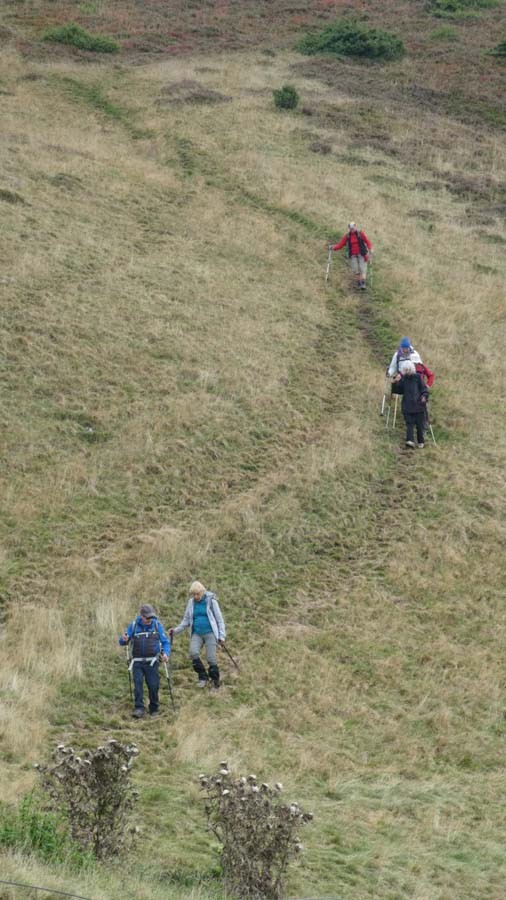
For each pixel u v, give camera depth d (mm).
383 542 24406
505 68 70312
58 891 10039
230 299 35438
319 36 72938
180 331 32062
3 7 76000
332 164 51219
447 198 49750
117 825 12562
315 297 37219
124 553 22125
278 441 27891
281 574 22750
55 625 19266
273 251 40219
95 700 17750
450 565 23438
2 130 47594
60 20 74000
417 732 17953
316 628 20891
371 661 19906
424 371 28625
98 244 37188
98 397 27797
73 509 23453
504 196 51031
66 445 25609
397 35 76312
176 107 56656
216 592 21500
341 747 17234
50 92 57781
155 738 16719
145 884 11555
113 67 64812
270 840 12102
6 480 23781
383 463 27719
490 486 26672
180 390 29047
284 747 16891
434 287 38938
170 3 81250
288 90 58031
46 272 33562
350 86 64312
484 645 20812
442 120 61281
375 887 13297
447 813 15688
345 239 38031
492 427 29703
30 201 39188
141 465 25406
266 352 32281
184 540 22859
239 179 47125
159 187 44781
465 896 13594
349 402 30516
